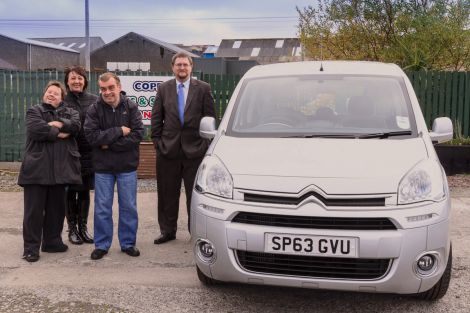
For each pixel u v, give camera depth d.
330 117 4.46
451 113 9.95
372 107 4.49
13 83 9.90
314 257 3.40
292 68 5.17
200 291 4.21
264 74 5.09
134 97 9.56
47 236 5.21
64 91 5.17
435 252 3.42
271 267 3.47
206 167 3.88
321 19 14.11
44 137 4.84
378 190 3.41
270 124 4.45
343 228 3.37
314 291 4.20
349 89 4.68
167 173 5.48
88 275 4.59
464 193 7.91
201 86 5.46
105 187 5.03
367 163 3.64
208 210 3.63
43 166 4.91
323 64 5.23
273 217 3.44
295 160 3.72
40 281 4.43
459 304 3.92
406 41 12.83
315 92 4.69
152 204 7.36
